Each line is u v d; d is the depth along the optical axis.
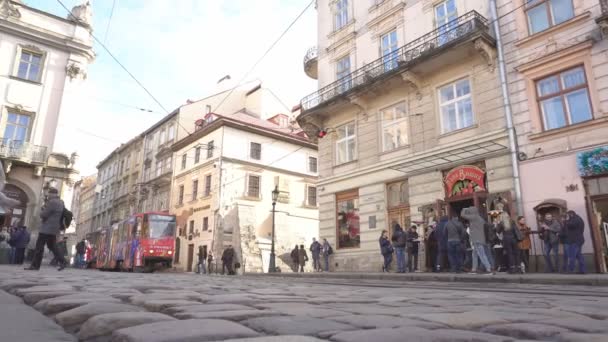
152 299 3.68
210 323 2.32
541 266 12.70
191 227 33.66
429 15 17.73
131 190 45.22
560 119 13.49
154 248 23.94
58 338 2.19
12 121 28.89
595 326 2.68
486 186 14.66
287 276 16.34
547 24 14.26
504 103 14.60
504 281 9.23
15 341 2.06
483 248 11.33
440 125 16.58
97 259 31.91
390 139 18.39
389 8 19.48
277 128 36.94
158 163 40.81
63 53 31.31
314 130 22.06
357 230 19.06
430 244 15.19
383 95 18.81
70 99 30.72
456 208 15.68
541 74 14.00
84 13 32.47
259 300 3.96
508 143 14.28
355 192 19.56
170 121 39.81
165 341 1.86
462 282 9.66
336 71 22.06
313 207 36.19
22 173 28.28
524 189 13.67
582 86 13.09
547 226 12.05
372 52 20.06
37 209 28.22
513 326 2.57
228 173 31.66
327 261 19.59
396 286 8.28
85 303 3.23
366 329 2.42
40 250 10.16
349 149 20.38
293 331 2.24
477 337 2.13
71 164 29.84
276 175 34.53
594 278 8.09
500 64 14.95
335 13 22.78
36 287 4.82
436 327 2.54
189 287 5.98
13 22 29.16
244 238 29.52
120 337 2.01
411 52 17.20
